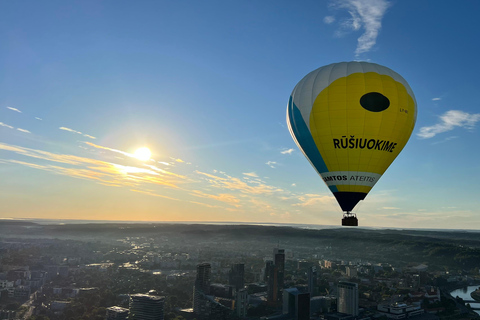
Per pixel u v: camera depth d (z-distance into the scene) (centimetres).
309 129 8419
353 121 8062
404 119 8250
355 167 8288
